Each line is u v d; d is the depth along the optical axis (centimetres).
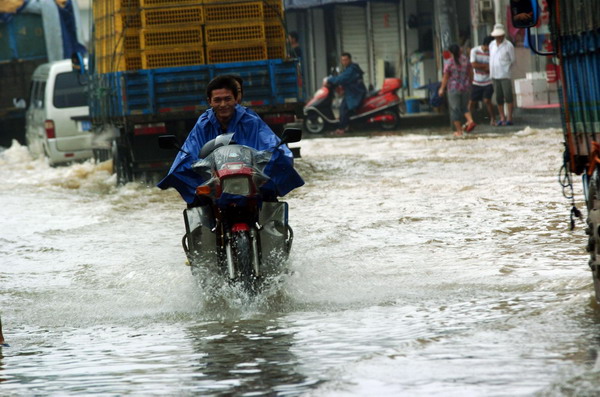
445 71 6397
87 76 5138
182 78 4075
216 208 1855
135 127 4069
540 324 1477
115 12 4122
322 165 4725
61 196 4084
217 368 1341
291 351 1421
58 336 1661
